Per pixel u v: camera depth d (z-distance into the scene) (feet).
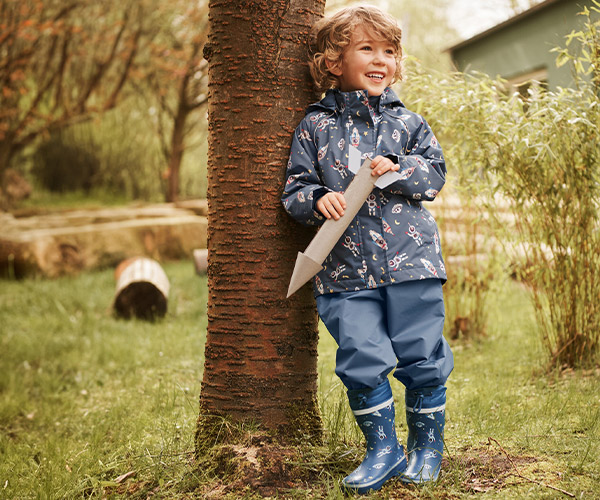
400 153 8.11
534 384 12.87
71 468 9.66
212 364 8.94
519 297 20.84
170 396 13.39
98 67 43.60
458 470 8.12
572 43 12.54
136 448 9.97
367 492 7.58
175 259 40.78
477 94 13.21
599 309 13.33
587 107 12.46
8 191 50.11
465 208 16.99
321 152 8.18
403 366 7.89
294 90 8.78
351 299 7.80
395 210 7.89
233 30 8.68
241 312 8.73
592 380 12.35
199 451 8.81
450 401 12.00
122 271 29.09
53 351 19.65
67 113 41.57
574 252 13.30
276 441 8.54
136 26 43.78
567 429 9.62
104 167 57.16
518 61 24.06
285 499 7.54
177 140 51.42
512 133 12.42
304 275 7.76
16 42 39.93
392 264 7.75
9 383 16.30
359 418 7.86
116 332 22.12
